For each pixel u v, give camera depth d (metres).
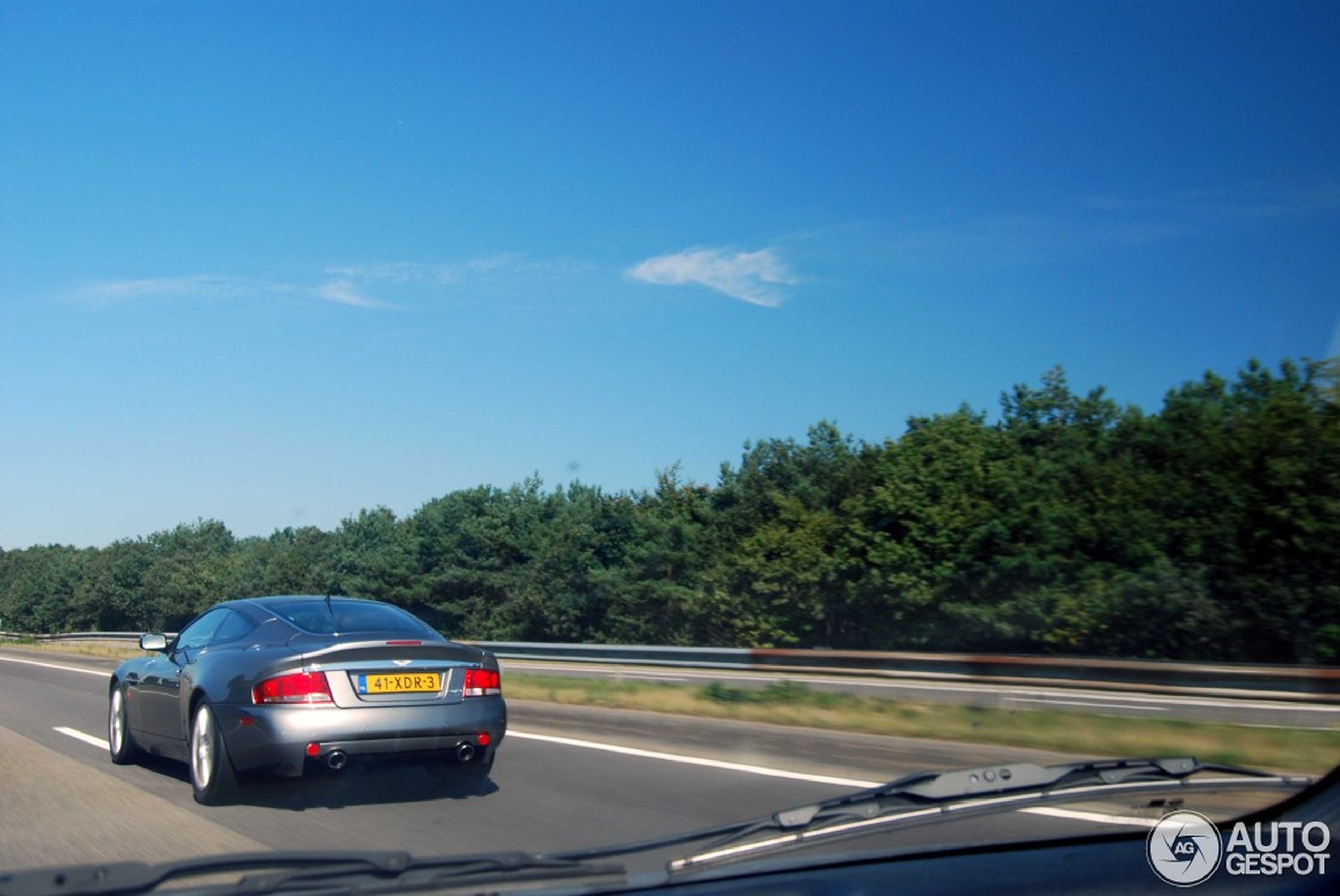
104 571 90.88
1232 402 37.19
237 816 6.73
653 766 9.05
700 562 51.53
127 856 5.69
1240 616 31.12
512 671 25.25
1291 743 9.93
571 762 9.30
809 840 3.52
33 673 24.41
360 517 73.62
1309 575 30.44
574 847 5.93
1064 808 5.21
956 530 37.72
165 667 8.18
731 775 8.58
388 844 6.02
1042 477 37.47
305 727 6.55
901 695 19.02
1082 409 45.97
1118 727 11.01
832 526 42.12
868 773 8.71
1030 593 35.19
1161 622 31.86
